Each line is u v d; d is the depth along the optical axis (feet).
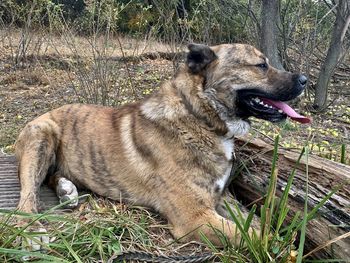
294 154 3.11
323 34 8.79
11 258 2.38
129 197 3.17
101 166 3.26
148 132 3.09
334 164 2.89
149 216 3.02
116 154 3.21
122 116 3.34
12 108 6.95
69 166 3.43
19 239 2.51
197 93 3.04
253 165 3.27
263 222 2.48
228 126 3.09
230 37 7.98
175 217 2.93
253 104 3.14
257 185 3.06
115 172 3.21
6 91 7.96
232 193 3.38
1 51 10.08
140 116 3.19
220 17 7.80
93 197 3.30
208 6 7.93
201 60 3.08
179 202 2.93
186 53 3.12
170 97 3.09
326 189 2.73
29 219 2.77
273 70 3.14
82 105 3.64
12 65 9.31
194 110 3.02
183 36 6.66
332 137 5.66
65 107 3.66
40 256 2.26
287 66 7.55
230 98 3.08
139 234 2.80
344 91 8.23
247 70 3.09
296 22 7.87
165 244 2.81
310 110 7.08
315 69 8.58
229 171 3.10
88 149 3.34
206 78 3.06
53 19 8.07
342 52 8.28
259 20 8.06
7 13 10.59
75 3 11.85
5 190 3.43
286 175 3.00
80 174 3.37
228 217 3.05
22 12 10.38
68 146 3.44
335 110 7.22
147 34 9.30
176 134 3.00
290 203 2.80
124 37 10.12
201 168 2.96
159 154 3.02
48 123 3.47
